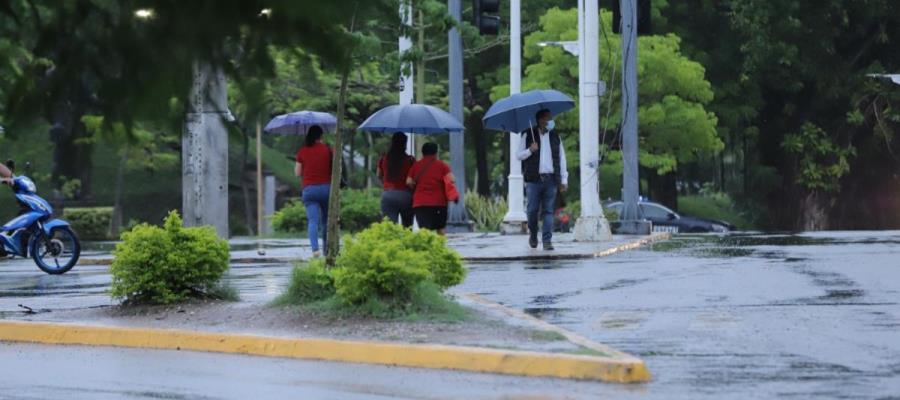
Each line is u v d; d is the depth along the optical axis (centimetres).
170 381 2477
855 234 7200
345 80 1670
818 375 2317
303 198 5266
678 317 3158
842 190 14450
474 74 14762
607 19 12231
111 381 2491
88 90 1505
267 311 3112
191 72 1502
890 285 3844
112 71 1499
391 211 4959
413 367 2583
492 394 2245
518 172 8831
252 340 2833
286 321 2988
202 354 2847
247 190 14338
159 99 1503
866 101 13738
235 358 2775
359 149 13075
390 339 2716
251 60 1506
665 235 7494
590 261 5131
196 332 2933
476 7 7206
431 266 3145
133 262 3334
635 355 2584
